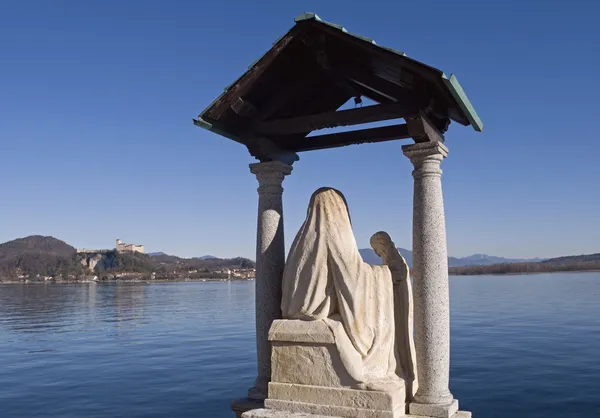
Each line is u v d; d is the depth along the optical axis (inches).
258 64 321.7
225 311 2655.0
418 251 307.3
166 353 1336.1
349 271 306.8
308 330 303.0
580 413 773.9
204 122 328.2
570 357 1179.3
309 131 349.7
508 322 1857.8
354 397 290.8
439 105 310.8
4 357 1327.5
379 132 353.1
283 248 360.2
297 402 301.1
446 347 304.8
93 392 932.6
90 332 1819.6
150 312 2628.0
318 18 305.3
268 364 345.4
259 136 354.3
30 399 889.5
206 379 1019.3
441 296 303.6
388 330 311.0
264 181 360.5
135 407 834.8
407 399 309.1
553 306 2506.2
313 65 340.5
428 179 310.2
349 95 371.9
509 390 899.4
